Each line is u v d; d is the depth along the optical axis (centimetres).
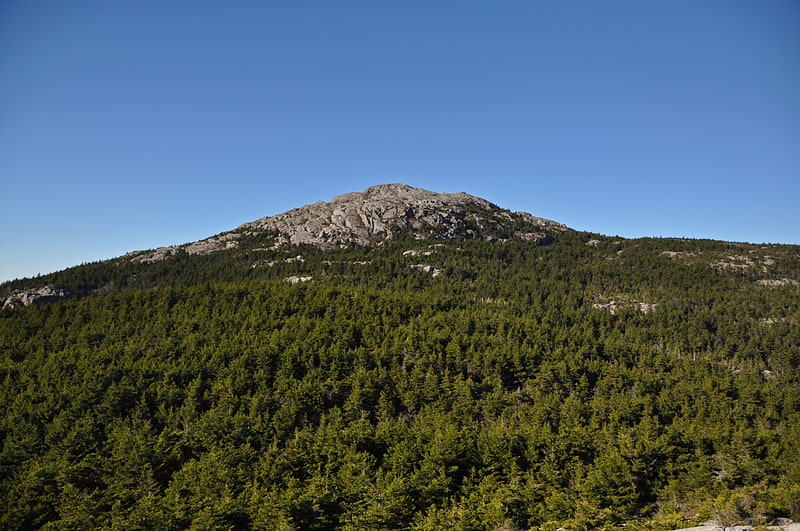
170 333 13588
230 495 6806
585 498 7162
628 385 12019
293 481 7231
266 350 11688
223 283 18150
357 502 6775
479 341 13238
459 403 10294
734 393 11950
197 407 10150
